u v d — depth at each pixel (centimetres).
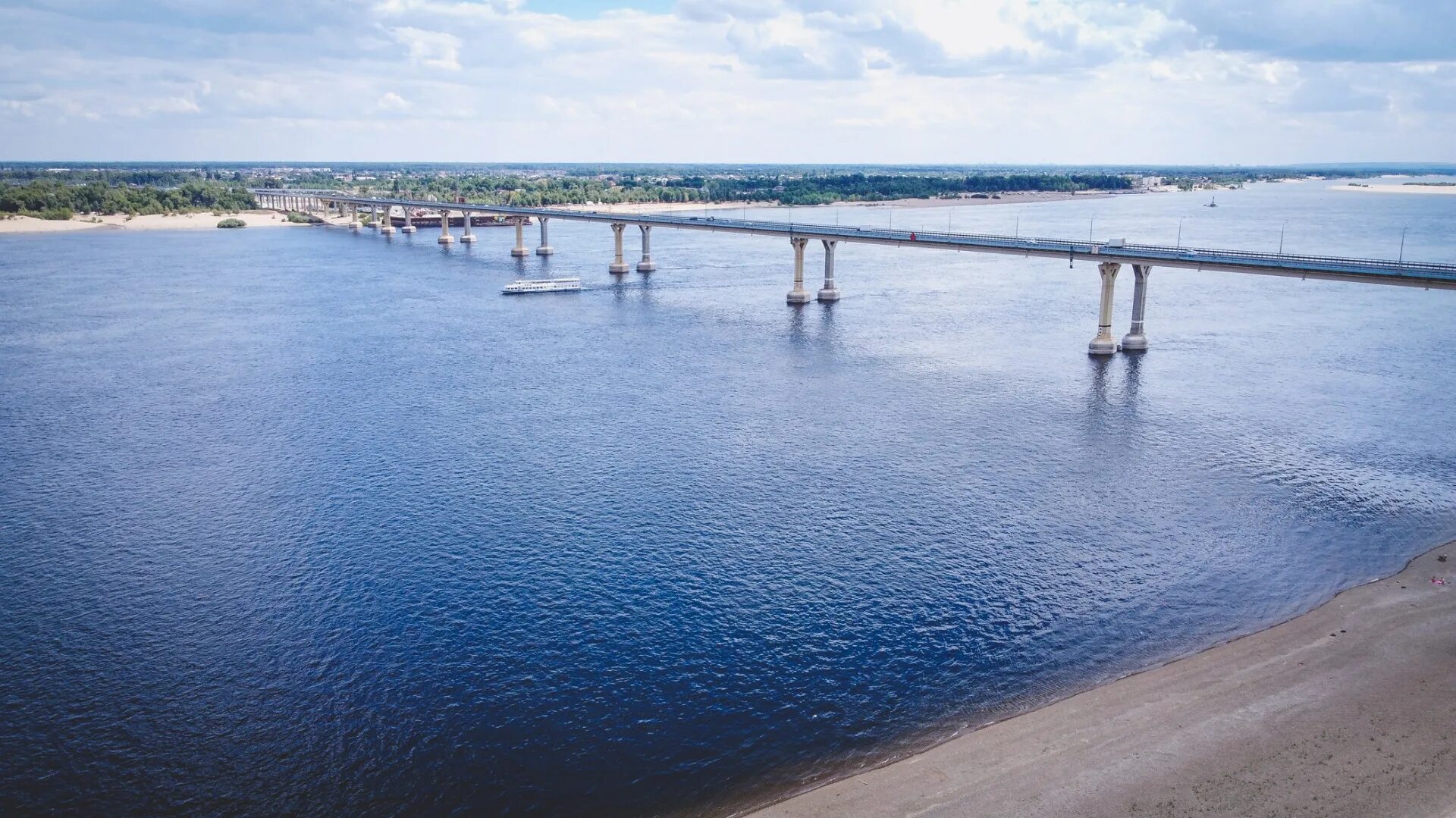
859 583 6388
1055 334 14788
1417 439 9206
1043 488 8038
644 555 6844
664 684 5284
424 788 4519
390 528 7381
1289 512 7475
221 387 11831
